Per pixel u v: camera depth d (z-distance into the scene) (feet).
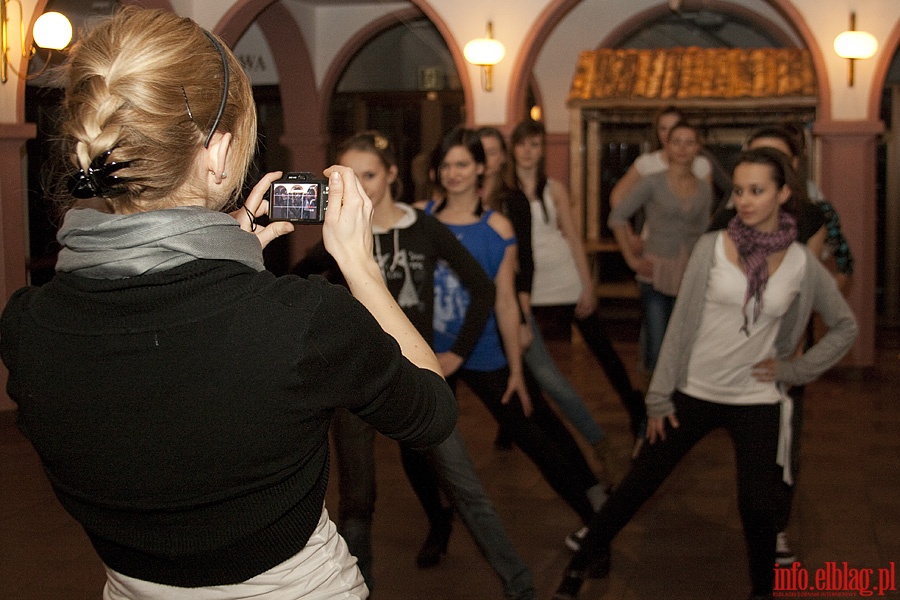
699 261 10.66
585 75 34.50
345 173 4.62
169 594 4.03
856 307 26.55
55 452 3.87
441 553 13.41
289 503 3.97
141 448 3.76
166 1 26.76
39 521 15.24
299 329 3.78
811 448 19.19
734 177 10.64
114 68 3.72
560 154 38.55
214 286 3.81
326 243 4.63
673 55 34.58
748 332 10.44
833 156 26.84
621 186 19.63
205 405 3.73
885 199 36.29
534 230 17.35
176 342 3.73
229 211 4.42
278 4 35.32
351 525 10.17
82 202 4.09
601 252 35.70
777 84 32.53
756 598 10.69
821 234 13.29
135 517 3.88
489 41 27.91
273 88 39.52
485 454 18.88
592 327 17.87
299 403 3.81
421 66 39.24
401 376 4.13
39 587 12.52
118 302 3.77
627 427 20.99
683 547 13.76
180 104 3.77
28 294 4.09
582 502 12.76
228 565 3.96
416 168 18.48
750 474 10.53
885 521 14.73
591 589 12.24
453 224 12.22
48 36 22.59
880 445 19.34
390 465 18.20
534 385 13.92
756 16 36.14
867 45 25.93
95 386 3.76
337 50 37.93
